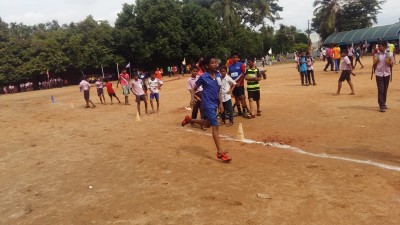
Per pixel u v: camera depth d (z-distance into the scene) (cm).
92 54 4750
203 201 481
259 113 1087
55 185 595
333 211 428
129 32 4562
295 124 930
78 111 1689
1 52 4547
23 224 452
